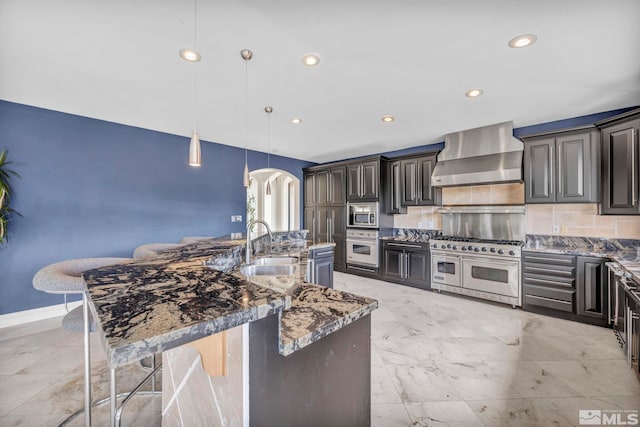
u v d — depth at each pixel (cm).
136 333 50
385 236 493
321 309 101
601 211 285
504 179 351
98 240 350
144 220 388
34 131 308
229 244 237
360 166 509
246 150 466
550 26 174
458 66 222
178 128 386
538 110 315
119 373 211
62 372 211
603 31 177
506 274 344
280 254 263
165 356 127
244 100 288
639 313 193
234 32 181
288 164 586
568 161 313
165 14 164
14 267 298
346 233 530
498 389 188
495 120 349
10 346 250
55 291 129
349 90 264
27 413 168
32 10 160
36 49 200
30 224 307
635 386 190
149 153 392
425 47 197
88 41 190
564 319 306
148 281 89
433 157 435
